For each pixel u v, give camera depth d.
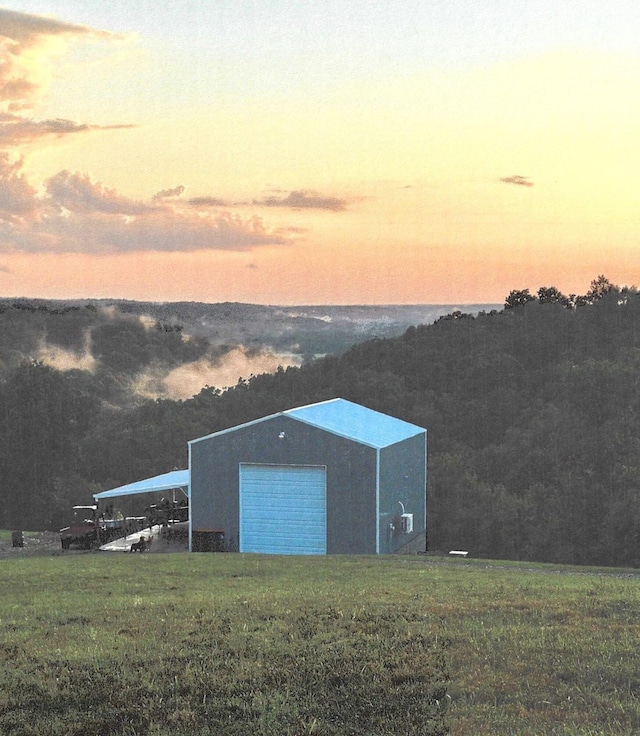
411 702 10.83
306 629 14.42
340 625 14.69
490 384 87.25
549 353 93.44
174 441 90.19
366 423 38.47
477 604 16.38
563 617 14.89
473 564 27.53
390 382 91.38
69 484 85.19
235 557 28.27
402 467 37.09
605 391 74.44
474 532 60.88
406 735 9.84
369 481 33.56
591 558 55.62
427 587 19.67
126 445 90.44
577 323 97.25
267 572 23.64
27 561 27.84
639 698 10.73
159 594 19.39
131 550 35.22
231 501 34.84
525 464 68.94
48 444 89.75
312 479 34.09
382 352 98.81
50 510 85.44
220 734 9.99
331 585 20.44
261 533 34.56
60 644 14.24
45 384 92.62
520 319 100.31
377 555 30.23
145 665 12.59
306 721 10.26
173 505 42.44
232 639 13.90
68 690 11.59
